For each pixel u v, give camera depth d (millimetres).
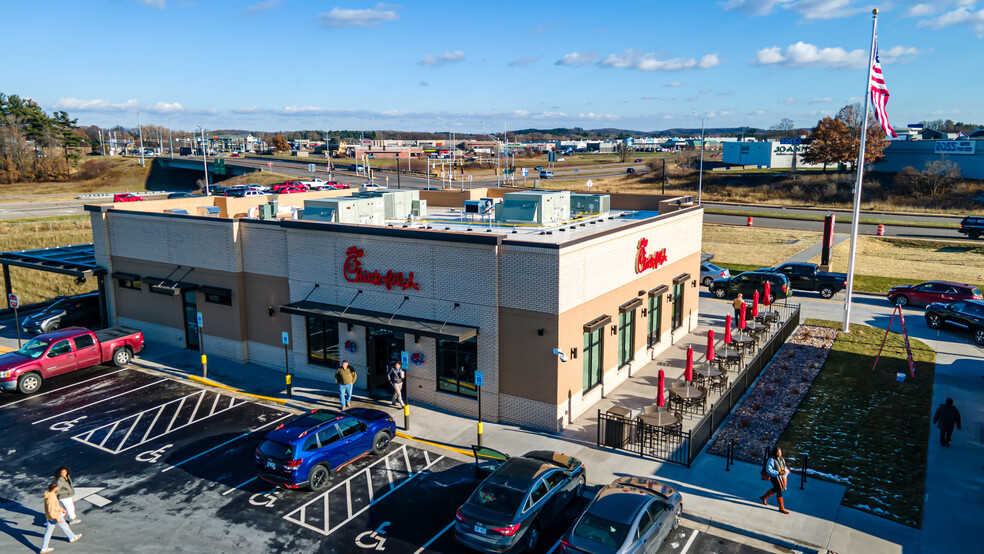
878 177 93875
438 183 113250
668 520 14367
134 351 28375
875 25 28938
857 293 40844
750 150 128625
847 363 26672
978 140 85812
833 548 14180
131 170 147875
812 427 20516
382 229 22781
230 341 28297
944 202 82312
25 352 25422
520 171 144125
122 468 18750
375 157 195625
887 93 29703
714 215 76312
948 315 31047
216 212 34562
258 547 14812
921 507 15758
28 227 69438
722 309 36938
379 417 19609
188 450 19859
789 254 53406
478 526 13758
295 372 26562
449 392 22672
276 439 17234
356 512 16266
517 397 21234
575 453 19125
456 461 18938
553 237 24547
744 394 23422
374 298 23641
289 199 34500
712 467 18109
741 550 14352
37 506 16812
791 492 16594
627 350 26141
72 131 161000
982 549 14031
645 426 19312
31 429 21484
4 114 153125
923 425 20469
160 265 30094
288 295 26328
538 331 20453
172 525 15750
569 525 15445
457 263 21469
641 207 34656
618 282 24172
